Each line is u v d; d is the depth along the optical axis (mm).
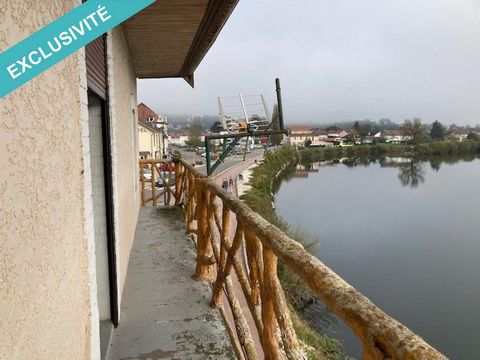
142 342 2496
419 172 55156
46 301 1109
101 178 2631
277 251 1316
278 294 1453
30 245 996
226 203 2361
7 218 860
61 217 1303
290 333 1374
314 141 99062
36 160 1062
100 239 2660
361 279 16609
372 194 37719
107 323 2684
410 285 15914
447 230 24734
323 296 967
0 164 835
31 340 979
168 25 3844
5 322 829
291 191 37312
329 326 10070
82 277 1621
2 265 825
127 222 3904
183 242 4672
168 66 6008
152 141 34969
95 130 2605
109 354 2357
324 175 50406
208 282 3469
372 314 813
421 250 20625
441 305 14125
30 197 1008
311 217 27453
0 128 842
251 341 2117
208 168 5137
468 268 17719
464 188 41719
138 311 2926
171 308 2971
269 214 17078
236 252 2182
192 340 2521
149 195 16031
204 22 3627
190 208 4930
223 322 2758
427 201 34594
